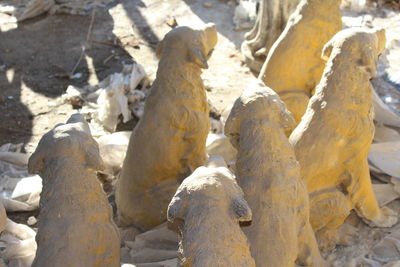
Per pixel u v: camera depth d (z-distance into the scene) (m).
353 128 4.90
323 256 5.32
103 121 8.01
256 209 4.14
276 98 4.37
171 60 5.34
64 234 4.04
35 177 6.88
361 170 5.16
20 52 9.96
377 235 5.56
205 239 3.38
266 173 4.18
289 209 4.20
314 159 4.94
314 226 5.21
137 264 5.12
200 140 5.53
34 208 6.59
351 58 4.86
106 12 11.18
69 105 8.59
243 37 10.12
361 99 4.88
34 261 4.05
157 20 10.84
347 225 5.64
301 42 6.25
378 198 6.02
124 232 5.80
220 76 9.09
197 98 5.41
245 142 4.26
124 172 5.75
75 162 4.16
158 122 5.40
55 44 10.20
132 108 8.30
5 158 7.26
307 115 5.04
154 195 5.62
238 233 3.46
